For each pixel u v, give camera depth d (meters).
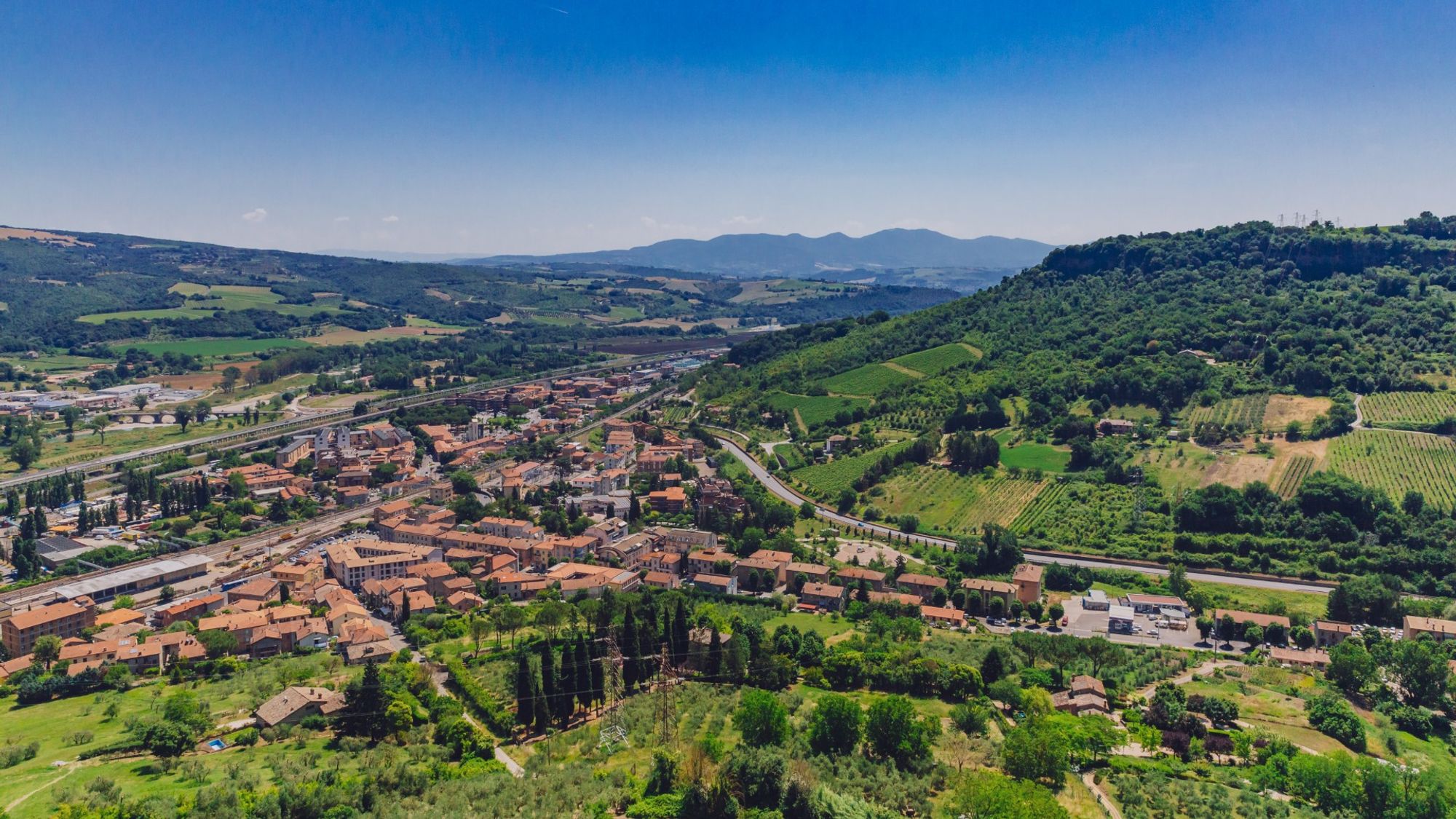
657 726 188.25
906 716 169.88
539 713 192.00
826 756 168.88
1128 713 194.38
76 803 143.75
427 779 162.88
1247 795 155.75
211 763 171.12
